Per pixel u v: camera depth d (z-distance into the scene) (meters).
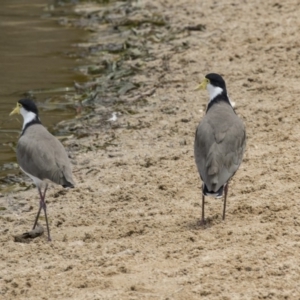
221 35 23.97
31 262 12.16
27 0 30.80
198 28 24.95
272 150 15.77
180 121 18.48
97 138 18.17
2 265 12.12
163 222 13.30
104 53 24.58
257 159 15.38
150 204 14.34
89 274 11.26
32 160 13.27
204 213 13.42
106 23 27.69
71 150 17.61
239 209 13.26
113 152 17.27
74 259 12.10
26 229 14.02
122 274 11.15
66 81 22.28
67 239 13.19
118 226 13.43
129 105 20.03
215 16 25.95
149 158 16.58
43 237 13.38
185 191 14.67
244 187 14.15
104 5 29.88
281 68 20.50
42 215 14.56
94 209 14.47
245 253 11.41
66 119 19.62
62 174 13.05
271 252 11.34
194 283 10.66
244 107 18.36
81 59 24.17
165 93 20.42
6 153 17.86
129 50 24.48
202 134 13.07
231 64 21.44
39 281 11.23
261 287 10.41
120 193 15.02
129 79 21.81
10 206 15.23
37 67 23.42
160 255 11.74
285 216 12.66
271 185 14.07
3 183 16.33
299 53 21.36
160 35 25.27
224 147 12.82
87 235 13.15
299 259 11.09
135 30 25.98
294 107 17.98
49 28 27.25
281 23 24.05
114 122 19.05
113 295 10.48
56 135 18.62
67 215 14.37
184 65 22.06
